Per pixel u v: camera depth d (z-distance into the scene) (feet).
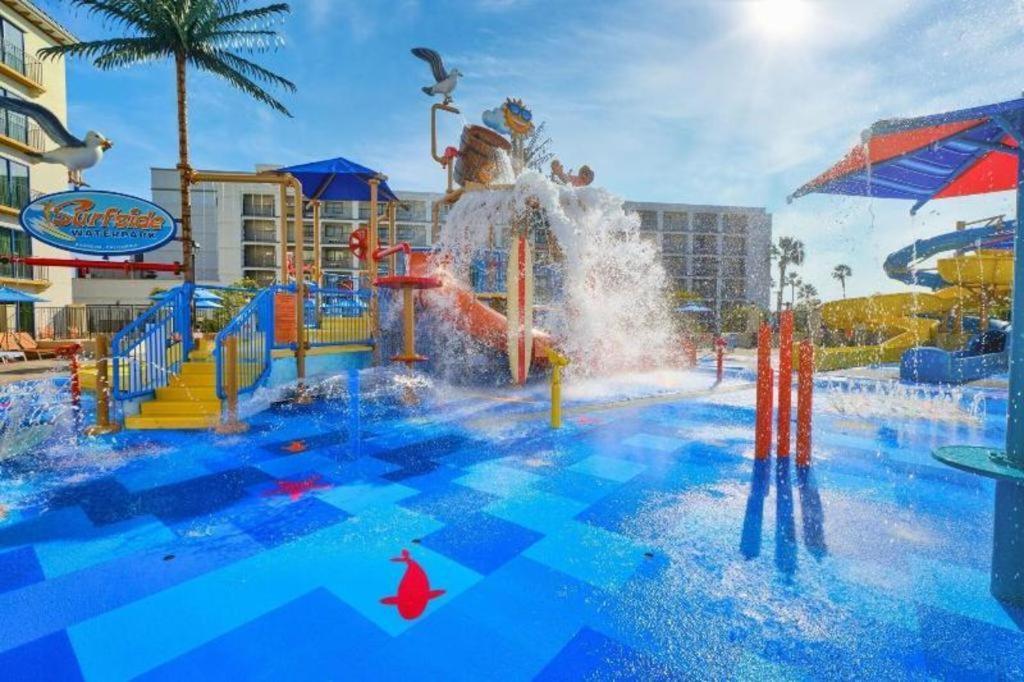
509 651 8.23
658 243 232.94
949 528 12.97
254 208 196.75
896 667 7.84
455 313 36.99
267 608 9.45
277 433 23.16
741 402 32.01
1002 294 54.24
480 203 40.42
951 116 9.84
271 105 47.83
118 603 9.64
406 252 29.66
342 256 205.57
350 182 40.63
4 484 16.37
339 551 11.75
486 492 15.67
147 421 23.91
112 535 12.63
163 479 16.93
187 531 12.87
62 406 26.32
